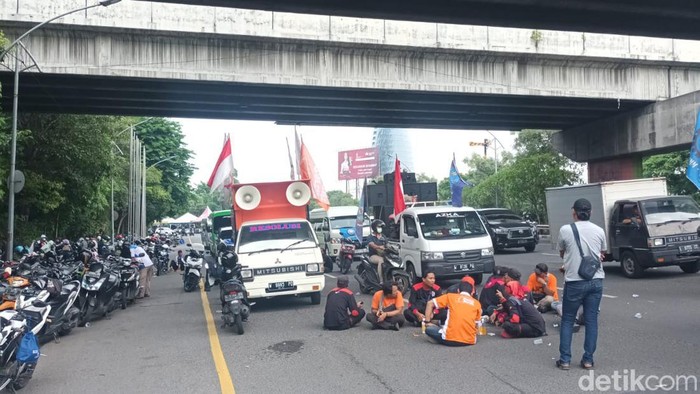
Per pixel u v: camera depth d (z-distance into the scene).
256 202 13.27
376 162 60.00
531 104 24.50
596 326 6.39
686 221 13.84
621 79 23.94
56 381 6.73
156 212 54.81
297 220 12.63
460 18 13.12
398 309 9.07
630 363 6.55
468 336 7.74
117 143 39.34
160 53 18.45
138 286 13.69
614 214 14.89
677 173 35.22
